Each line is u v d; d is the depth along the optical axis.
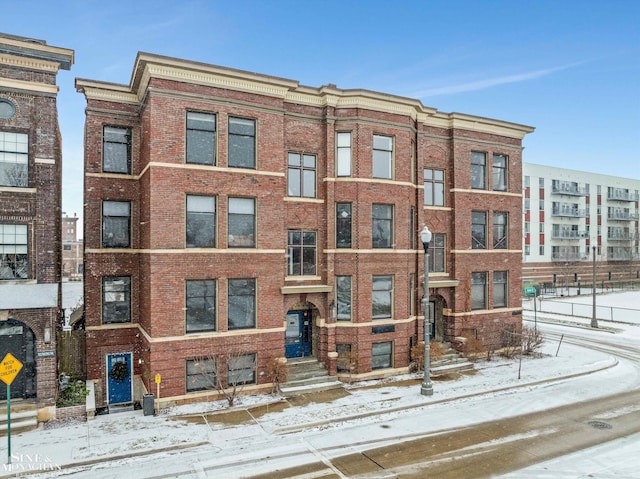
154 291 15.46
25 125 14.55
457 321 22.34
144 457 11.95
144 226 16.69
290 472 11.18
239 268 16.80
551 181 67.06
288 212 18.42
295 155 18.81
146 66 15.43
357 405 15.75
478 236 23.39
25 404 14.27
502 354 23.34
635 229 76.81
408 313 20.09
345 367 18.69
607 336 30.52
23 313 14.19
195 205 16.31
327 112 18.84
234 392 15.61
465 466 11.46
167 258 15.66
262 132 17.27
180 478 10.87
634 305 45.69
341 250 18.88
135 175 17.91
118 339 17.42
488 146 23.52
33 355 14.98
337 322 18.89
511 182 24.38
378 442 12.95
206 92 16.34
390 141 19.80
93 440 12.81
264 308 17.20
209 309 16.52
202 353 16.14
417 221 20.94
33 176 14.62
